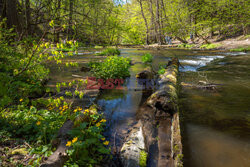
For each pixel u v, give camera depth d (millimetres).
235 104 4062
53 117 2717
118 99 4375
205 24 13766
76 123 2580
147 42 21953
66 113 2926
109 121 3211
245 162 2270
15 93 3416
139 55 13180
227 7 10875
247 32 17672
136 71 7586
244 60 9828
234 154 2418
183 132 2957
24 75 4117
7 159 1923
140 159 2082
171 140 2510
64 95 4367
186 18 12430
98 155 2166
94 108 3582
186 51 15461
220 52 13648
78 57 10898
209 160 2316
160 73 6879
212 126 3152
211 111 3752
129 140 2447
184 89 5277
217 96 4641
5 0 6387
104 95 4652
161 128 2889
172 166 2029
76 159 1914
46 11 3322
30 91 3881
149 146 2418
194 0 11125
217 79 6352
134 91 5008
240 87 5348
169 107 3270
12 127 2533
